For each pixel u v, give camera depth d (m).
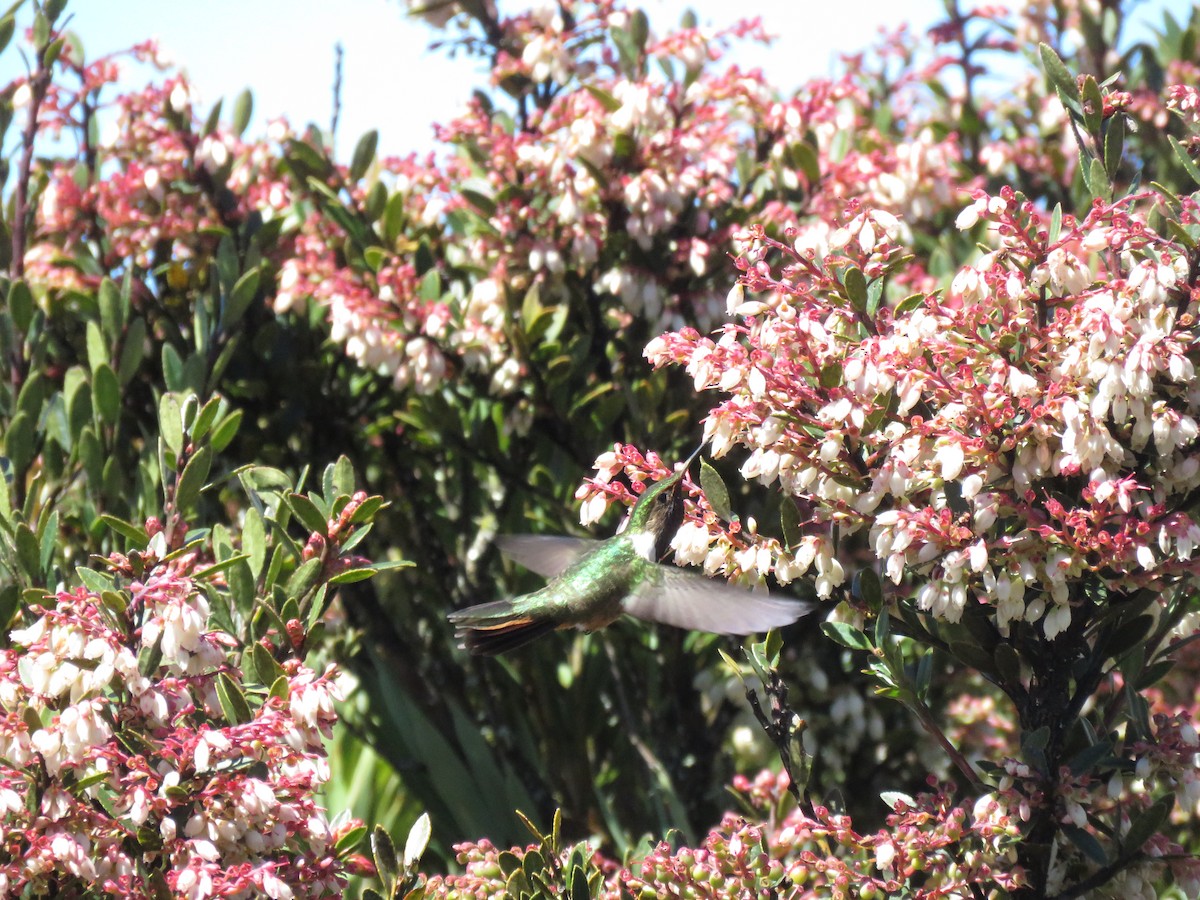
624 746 7.87
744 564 3.98
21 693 3.75
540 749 8.06
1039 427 3.72
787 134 7.41
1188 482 3.91
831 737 7.16
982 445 3.74
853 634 4.27
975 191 3.91
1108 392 3.59
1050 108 8.92
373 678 8.33
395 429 8.04
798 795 4.45
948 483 4.02
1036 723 4.27
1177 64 8.60
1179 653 7.57
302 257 7.65
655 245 6.89
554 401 7.06
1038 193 8.91
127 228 7.77
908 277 7.44
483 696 8.16
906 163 7.40
